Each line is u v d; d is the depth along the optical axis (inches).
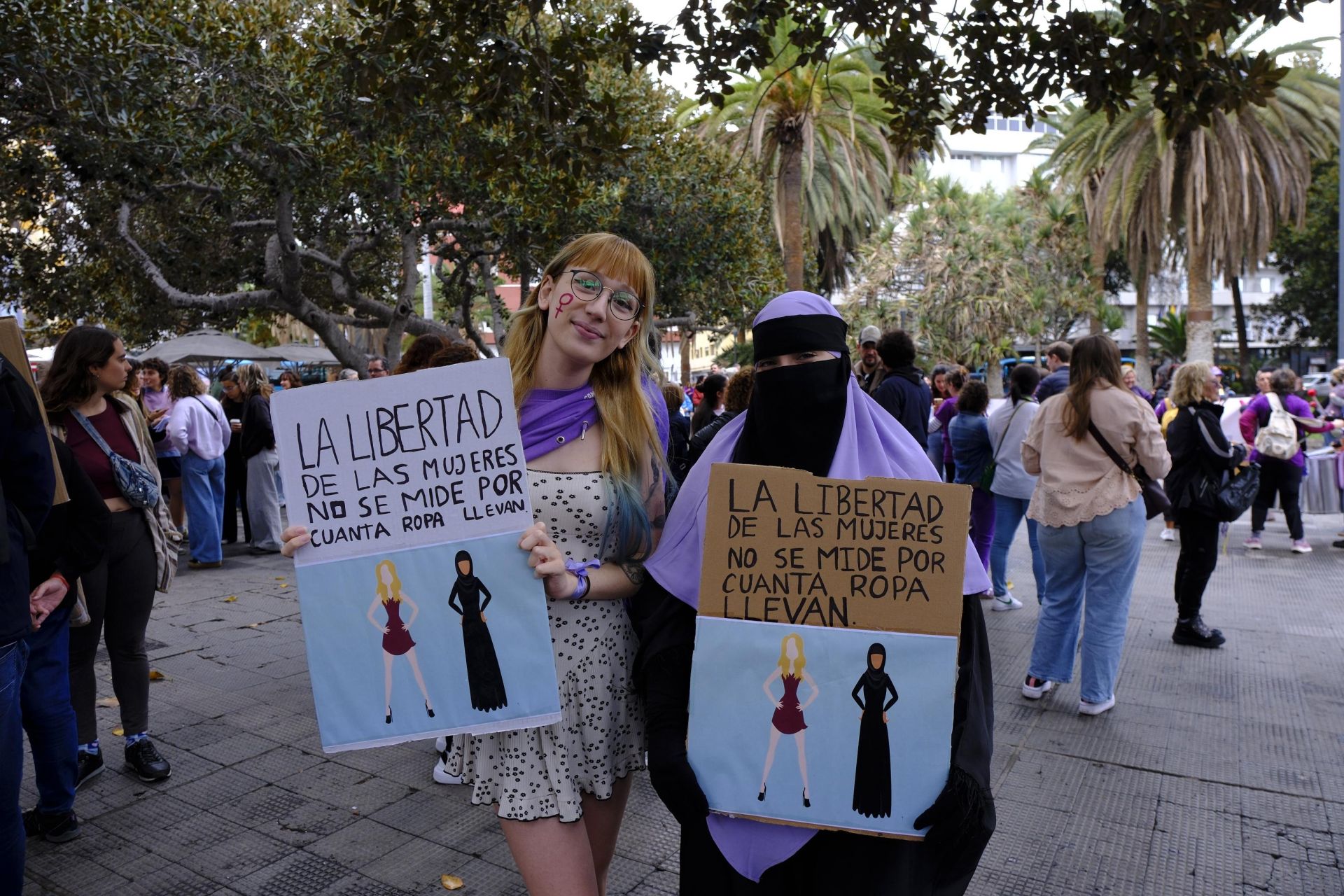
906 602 68.5
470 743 83.1
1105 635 178.1
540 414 82.0
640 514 81.9
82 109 362.6
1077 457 179.0
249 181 462.0
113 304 604.7
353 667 77.3
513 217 449.1
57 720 129.5
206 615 258.4
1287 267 1541.6
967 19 197.3
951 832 65.5
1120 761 159.3
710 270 540.4
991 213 1291.8
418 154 406.3
